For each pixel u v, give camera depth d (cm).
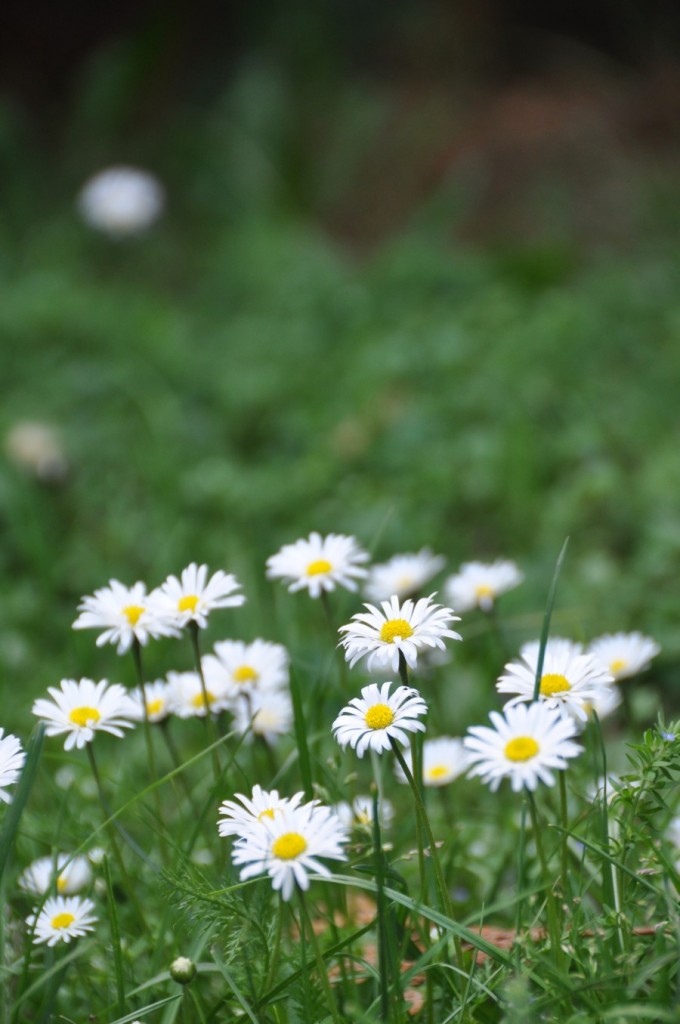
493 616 314
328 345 710
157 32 1097
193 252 935
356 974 225
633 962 186
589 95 1038
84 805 300
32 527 480
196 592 228
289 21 1130
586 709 251
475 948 196
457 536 502
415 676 308
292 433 599
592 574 440
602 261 814
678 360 629
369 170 1016
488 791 323
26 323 705
